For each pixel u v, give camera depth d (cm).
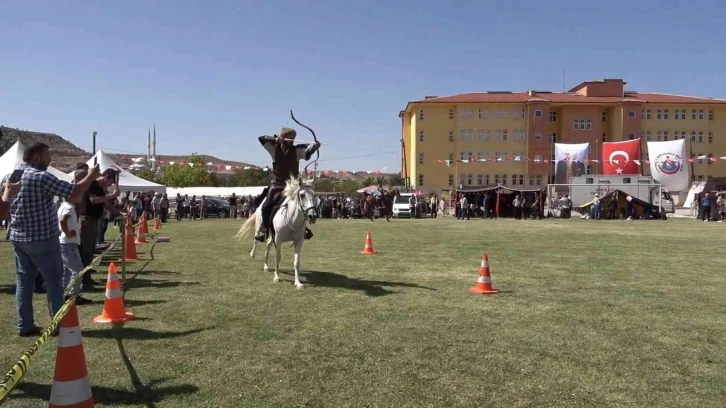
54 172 2120
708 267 1277
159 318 752
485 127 7331
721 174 7325
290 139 1069
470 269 1230
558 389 500
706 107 7288
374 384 509
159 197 3584
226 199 5631
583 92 7556
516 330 698
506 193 4544
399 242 1942
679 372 546
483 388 502
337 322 733
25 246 625
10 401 463
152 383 506
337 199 4541
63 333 393
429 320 746
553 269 1241
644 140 7300
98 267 1248
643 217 4006
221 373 535
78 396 390
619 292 959
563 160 5022
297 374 534
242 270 1202
